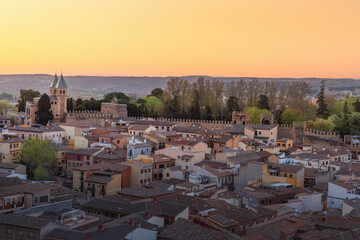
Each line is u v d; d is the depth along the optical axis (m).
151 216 106.69
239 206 136.00
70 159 183.88
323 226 118.31
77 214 104.19
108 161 177.50
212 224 107.25
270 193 145.38
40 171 165.62
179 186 142.62
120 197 125.25
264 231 106.88
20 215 99.88
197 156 178.00
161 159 171.00
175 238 94.25
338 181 157.38
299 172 166.25
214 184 156.38
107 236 89.88
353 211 126.06
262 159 190.50
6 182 130.12
